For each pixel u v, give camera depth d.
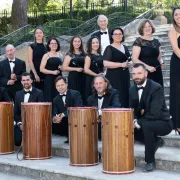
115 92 6.01
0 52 13.72
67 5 26.56
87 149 5.58
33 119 6.11
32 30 14.85
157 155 5.43
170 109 6.14
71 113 5.63
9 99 7.31
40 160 6.11
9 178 5.72
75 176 5.14
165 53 10.68
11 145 6.70
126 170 5.08
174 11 5.96
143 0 25.39
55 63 7.43
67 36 13.70
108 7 19.58
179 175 4.99
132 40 12.68
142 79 5.31
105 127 5.11
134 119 5.36
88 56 7.02
